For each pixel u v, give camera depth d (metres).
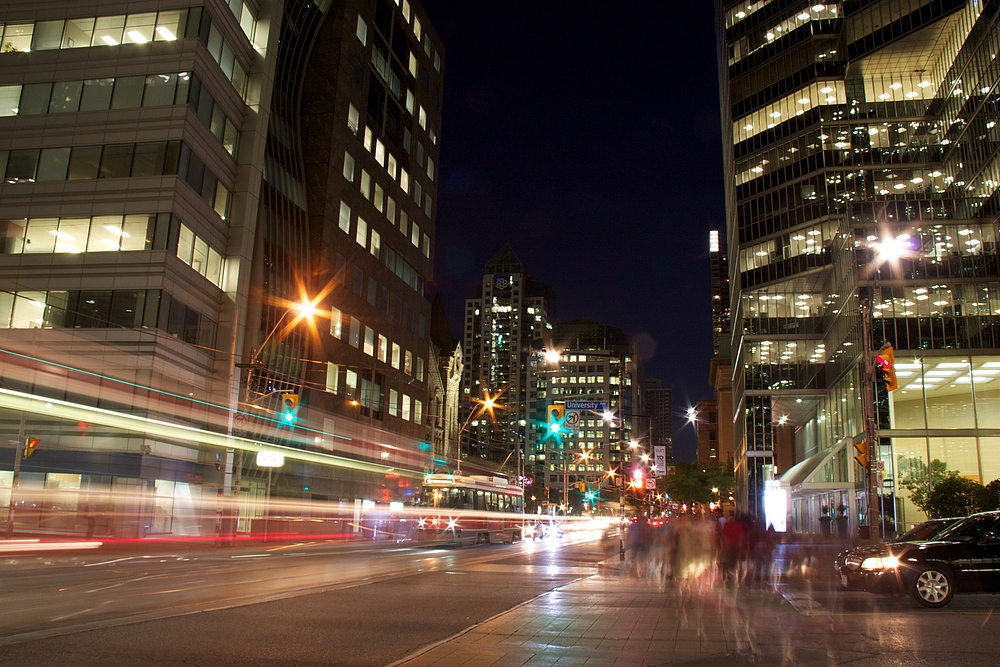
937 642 10.05
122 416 39.81
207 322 46.75
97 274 42.06
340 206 63.88
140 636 9.91
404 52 79.38
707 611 13.22
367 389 67.44
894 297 54.88
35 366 40.12
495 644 9.80
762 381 82.69
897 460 50.22
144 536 38.94
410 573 21.02
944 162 75.62
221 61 48.06
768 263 85.94
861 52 83.12
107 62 45.06
